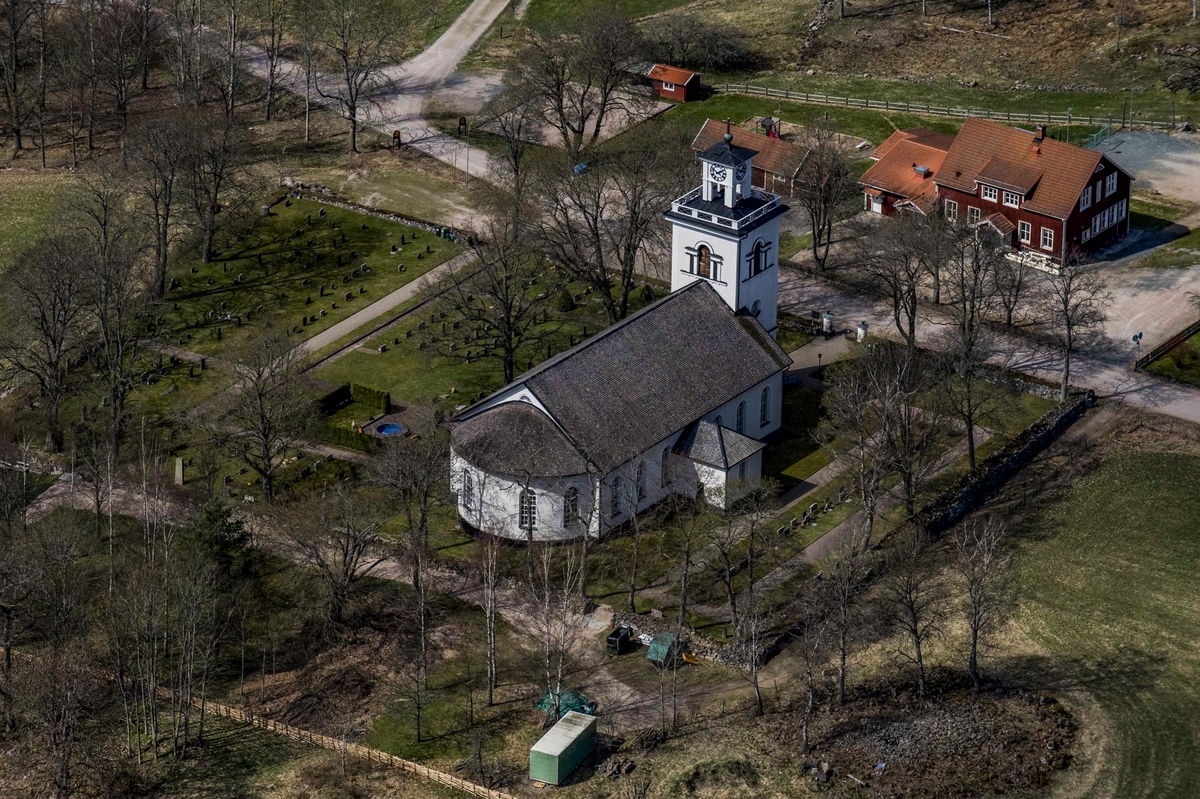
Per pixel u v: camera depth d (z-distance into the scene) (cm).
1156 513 17512
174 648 16450
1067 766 14188
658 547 17150
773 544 17100
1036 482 18125
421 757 14900
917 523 17100
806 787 14125
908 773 14188
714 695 15300
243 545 16862
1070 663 15425
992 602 16100
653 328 18050
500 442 17025
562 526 17138
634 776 14400
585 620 16288
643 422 17362
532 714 15288
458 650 16125
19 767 15162
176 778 14825
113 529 18000
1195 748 14362
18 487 18175
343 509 17000
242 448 18238
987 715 14788
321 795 14462
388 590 16912
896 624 15862
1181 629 15812
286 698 15825
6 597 16300
